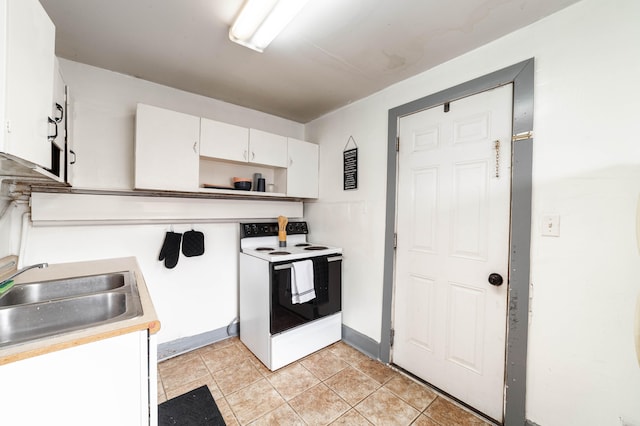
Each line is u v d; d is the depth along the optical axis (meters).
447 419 1.53
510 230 1.43
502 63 1.47
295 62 1.75
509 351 1.43
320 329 2.27
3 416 0.71
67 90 1.48
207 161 2.30
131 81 1.94
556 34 1.28
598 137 1.17
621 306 1.12
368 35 1.47
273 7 1.22
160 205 2.01
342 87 2.11
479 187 1.58
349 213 2.40
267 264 2.00
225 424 1.48
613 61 1.14
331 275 2.34
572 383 1.24
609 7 1.15
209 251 2.34
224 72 1.89
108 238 1.90
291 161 2.51
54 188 1.65
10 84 0.71
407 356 1.96
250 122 2.56
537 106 1.34
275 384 1.82
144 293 1.21
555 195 1.29
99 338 0.82
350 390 1.77
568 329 1.25
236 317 2.51
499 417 1.49
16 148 0.75
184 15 1.33
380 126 2.15
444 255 1.74
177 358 2.13
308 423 1.50
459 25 1.38
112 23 1.38
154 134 1.76
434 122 1.80
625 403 1.11
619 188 1.12
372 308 2.19
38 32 0.88
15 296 1.25
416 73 1.88
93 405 0.83
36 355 0.74
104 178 1.83
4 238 1.51
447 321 1.72
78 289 1.41
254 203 2.51
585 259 1.20
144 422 0.91
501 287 1.48
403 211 1.98
